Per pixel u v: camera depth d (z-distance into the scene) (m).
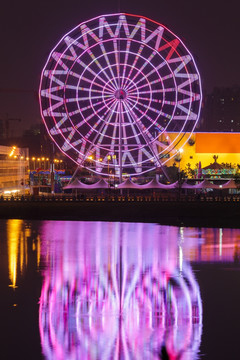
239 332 43.59
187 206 120.88
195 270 65.69
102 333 43.31
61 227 107.94
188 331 43.72
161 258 73.56
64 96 118.56
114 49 120.81
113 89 121.88
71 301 51.62
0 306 49.94
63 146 120.75
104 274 63.09
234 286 57.69
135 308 49.59
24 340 41.84
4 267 66.88
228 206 119.75
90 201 122.31
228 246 84.00
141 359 38.66
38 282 58.88
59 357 38.94
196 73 121.94
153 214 121.31
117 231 102.00
